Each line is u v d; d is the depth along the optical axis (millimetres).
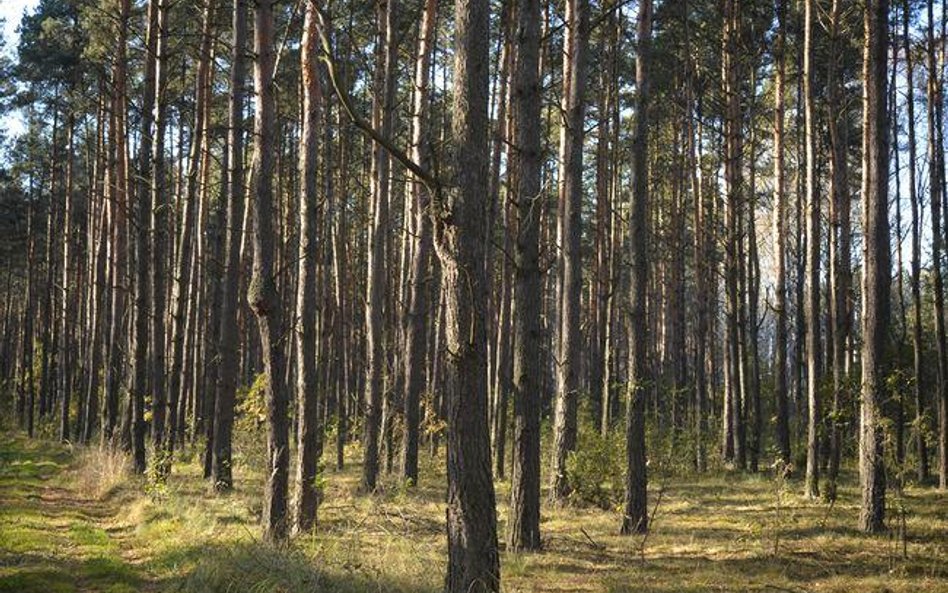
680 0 23250
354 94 27250
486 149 7023
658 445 21094
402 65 25469
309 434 11281
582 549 10953
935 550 11070
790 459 20188
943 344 19172
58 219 43125
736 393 23328
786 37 23984
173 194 32156
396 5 17344
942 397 18938
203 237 27797
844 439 21641
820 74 24422
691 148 24828
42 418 36438
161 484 14070
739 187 24078
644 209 12289
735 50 23047
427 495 16125
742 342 23406
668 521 13352
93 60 25375
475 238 6883
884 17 12305
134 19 25078
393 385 21219
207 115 24984
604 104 23375
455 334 6824
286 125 30484
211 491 15945
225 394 16344
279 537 10328
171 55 18172
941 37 20812
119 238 22969
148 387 25344
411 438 17453
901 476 11641
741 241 23781
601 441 15102
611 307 21344
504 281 19703
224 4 20531
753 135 23953
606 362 21000
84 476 17125
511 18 19500
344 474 20266
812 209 16031
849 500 15633
